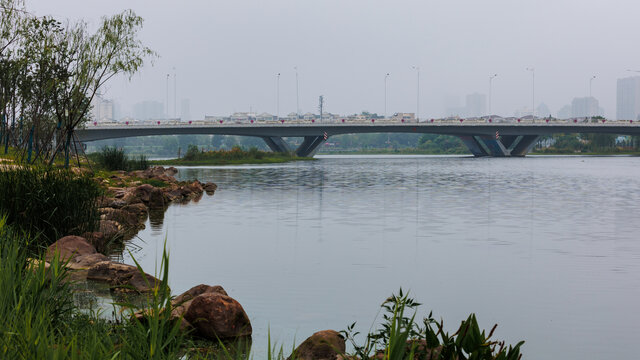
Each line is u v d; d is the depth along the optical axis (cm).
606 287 1372
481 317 1125
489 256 1752
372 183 5047
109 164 5188
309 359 830
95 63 3334
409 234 2181
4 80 3891
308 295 1270
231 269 1530
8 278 750
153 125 11819
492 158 14375
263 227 2353
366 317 1103
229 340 955
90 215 1762
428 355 623
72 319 851
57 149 3597
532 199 3616
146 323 854
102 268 1341
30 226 1536
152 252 1767
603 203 3384
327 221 2550
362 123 13512
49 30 3425
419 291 1320
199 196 3781
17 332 568
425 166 9112
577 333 1035
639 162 11188
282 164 9969
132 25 3381
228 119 15962
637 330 1051
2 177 1599
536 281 1424
